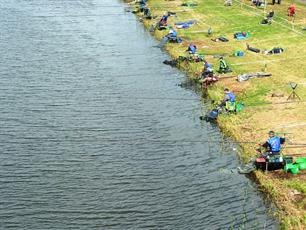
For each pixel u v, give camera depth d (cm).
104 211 2891
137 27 7156
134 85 4891
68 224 2786
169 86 4841
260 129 3700
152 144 3684
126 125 4009
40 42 6419
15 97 4594
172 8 7938
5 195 3061
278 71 4806
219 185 3100
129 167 3362
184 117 4128
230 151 3512
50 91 4738
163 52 5912
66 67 5434
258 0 7625
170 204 2938
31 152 3591
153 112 4250
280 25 6362
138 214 2853
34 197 3039
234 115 3975
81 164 3416
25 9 8550
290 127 3672
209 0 8325
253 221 2747
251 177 3158
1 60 5653
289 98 4147
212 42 5966
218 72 4897
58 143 3719
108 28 7150
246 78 4653
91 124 4034
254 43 5759
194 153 3516
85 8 8662
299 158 3173
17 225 2783
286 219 2691
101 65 5500
